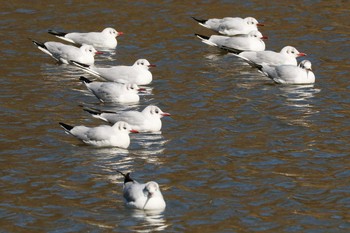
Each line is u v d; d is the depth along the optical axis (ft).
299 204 72.74
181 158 81.97
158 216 69.77
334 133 88.33
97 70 104.17
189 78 106.73
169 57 114.73
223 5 135.85
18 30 123.54
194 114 94.12
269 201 73.20
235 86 103.81
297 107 96.22
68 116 93.09
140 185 71.46
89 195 73.61
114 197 73.20
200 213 70.64
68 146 84.43
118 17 129.70
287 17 130.21
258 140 86.53
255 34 116.98
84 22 127.24
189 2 137.18
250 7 134.82
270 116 93.30
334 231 68.18
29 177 77.15
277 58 110.22
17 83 103.71
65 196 73.41
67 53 110.83
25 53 115.44
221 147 84.74
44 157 81.61
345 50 116.88
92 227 67.67
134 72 103.76
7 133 87.56
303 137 87.30
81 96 99.91
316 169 79.66
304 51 116.78
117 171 74.64
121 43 119.85
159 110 89.20
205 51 118.11
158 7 134.51
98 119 92.48
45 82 104.42
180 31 125.18
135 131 84.28
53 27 125.08
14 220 69.10
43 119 91.86
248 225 68.85
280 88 103.04
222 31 123.95
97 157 81.76
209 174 78.38
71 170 78.69
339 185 76.38
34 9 132.26
